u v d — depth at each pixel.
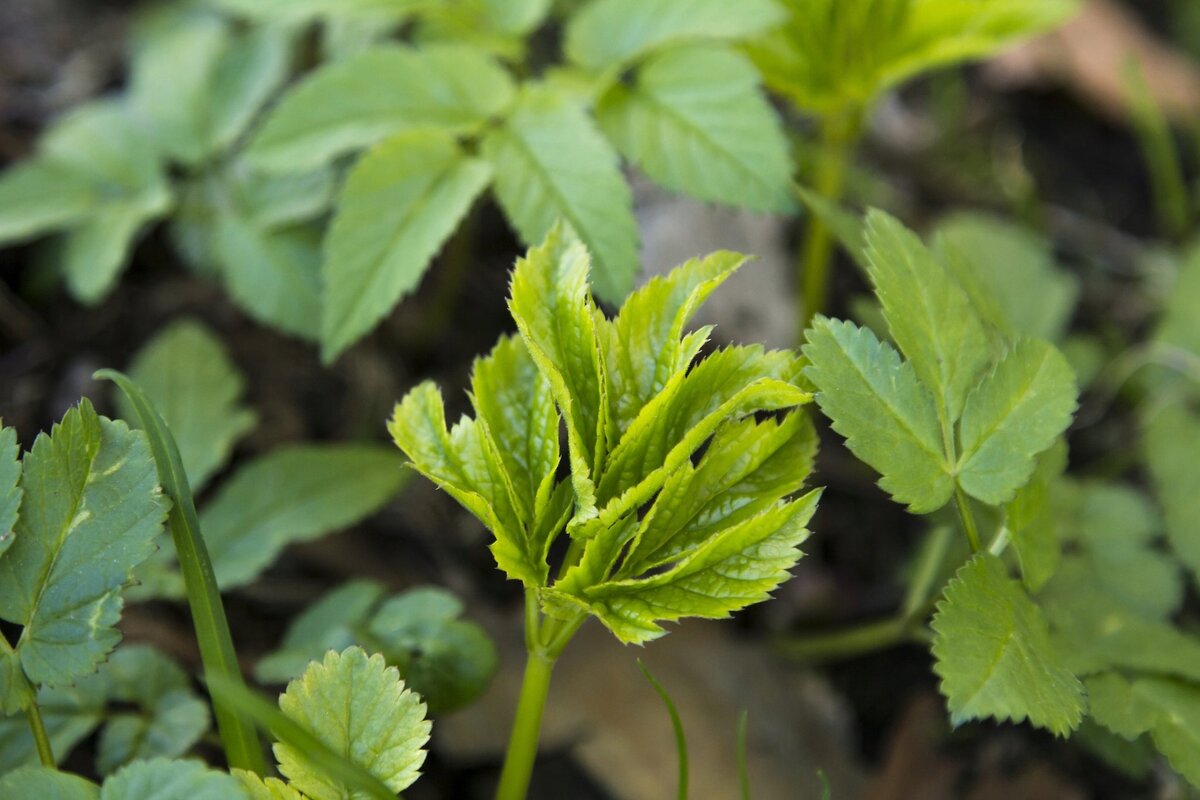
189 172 0.57
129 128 0.57
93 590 0.43
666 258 0.60
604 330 0.44
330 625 0.48
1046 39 0.76
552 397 0.43
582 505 0.42
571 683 0.54
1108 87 0.75
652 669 0.54
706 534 0.44
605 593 0.43
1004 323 0.50
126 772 0.42
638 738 0.54
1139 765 0.49
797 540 0.43
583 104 0.51
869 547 0.59
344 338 0.49
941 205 0.72
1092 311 0.69
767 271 0.62
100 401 0.57
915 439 0.45
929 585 0.51
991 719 0.55
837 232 0.50
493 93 0.51
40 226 0.54
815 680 0.56
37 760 0.45
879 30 0.53
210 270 0.56
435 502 0.57
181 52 0.58
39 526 0.44
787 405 0.43
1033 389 0.46
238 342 0.59
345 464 0.52
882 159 0.73
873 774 0.55
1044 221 0.72
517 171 0.50
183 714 0.47
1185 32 0.82
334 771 0.42
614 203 0.49
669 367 0.43
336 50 0.59
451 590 0.56
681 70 0.51
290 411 0.58
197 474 0.51
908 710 0.55
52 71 0.66
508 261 0.64
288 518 0.51
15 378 0.57
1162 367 0.62
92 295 0.54
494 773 0.53
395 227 0.50
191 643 0.53
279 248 0.55
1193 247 0.61
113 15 0.71
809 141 0.68
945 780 0.54
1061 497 0.53
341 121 0.51
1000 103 0.77
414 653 0.48
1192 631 0.56
